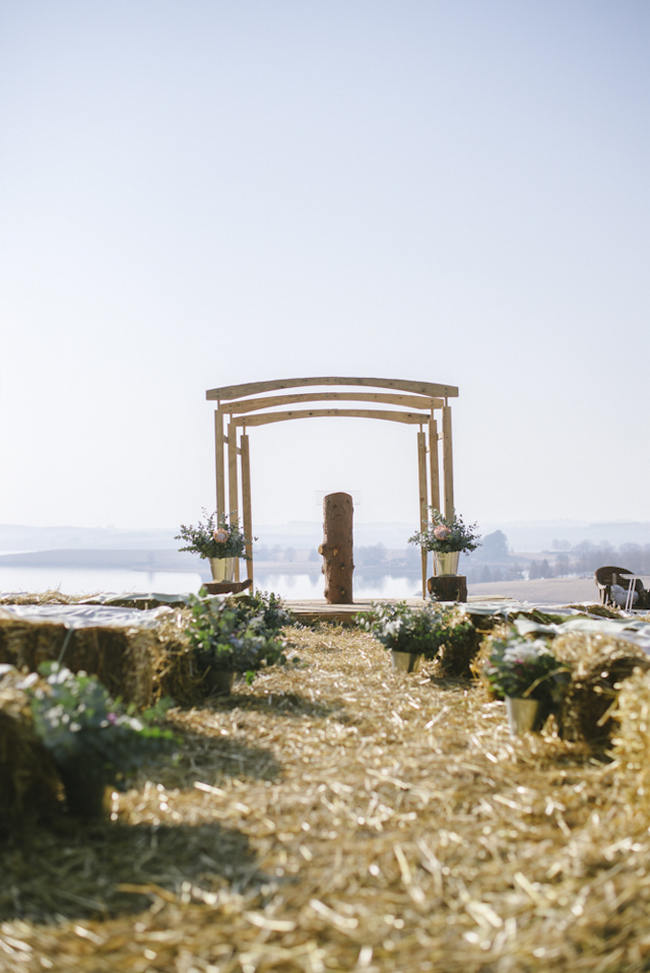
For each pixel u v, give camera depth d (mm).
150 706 4312
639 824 2701
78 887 2314
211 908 2197
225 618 5176
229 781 3279
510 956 1969
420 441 12625
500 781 3291
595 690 3701
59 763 2684
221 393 12102
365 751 3781
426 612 6137
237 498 12273
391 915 2170
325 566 11562
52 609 5230
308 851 2572
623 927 2086
